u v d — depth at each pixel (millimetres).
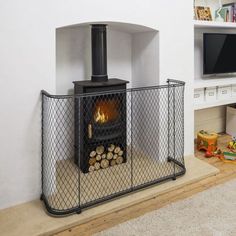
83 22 2273
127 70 3248
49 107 2184
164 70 2828
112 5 2387
